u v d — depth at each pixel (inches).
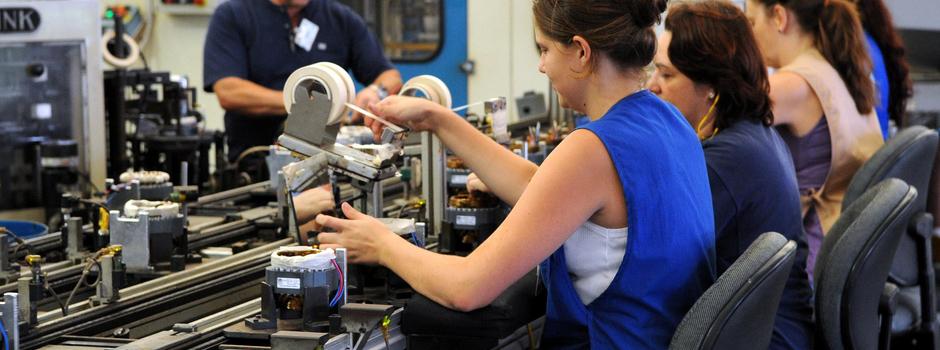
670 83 89.3
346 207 74.9
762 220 84.7
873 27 137.8
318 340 63.3
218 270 82.9
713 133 88.1
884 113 136.9
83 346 66.7
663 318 70.6
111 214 81.8
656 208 68.2
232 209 107.1
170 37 219.8
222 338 67.3
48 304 75.8
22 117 119.9
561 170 66.5
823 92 114.7
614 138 67.4
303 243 80.3
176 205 84.1
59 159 116.5
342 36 164.6
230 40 157.6
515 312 71.4
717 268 85.3
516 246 66.6
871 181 107.2
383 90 146.3
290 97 79.3
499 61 204.1
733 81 86.4
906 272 111.0
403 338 73.1
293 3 157.5
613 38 67.6
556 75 70.3
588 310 71.9
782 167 87.0
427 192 95.4
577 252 70.6
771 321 71.6
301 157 80.1
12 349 63.1
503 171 82.5
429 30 206.8
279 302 67.9
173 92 142.9
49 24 120.3
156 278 81.0
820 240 117.1
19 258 87.0
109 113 138.6
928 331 110.0
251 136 160.2
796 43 118.3
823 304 87.9
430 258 70.1
